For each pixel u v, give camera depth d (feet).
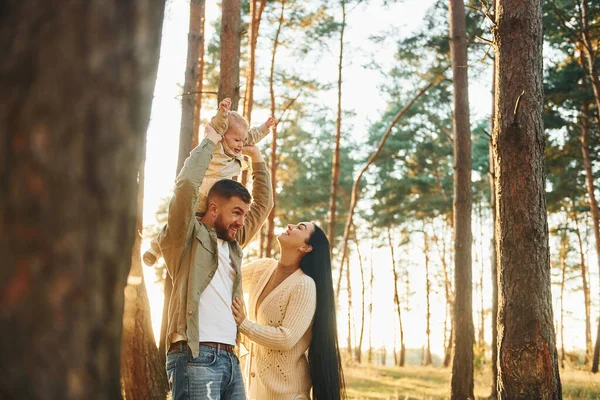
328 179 103.86
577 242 110.32
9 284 4.03
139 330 21.71
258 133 15.83
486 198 106.11
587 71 59.62
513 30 18.48
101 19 4.41
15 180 4.08
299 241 14.52
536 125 18.10
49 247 4.12
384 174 103.19
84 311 4.26
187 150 35.40
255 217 15.20
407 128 94.58
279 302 14.03
